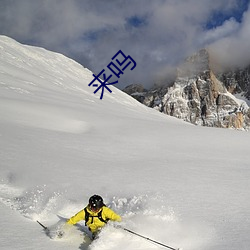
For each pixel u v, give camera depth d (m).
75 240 5.66
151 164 13.50
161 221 6.41
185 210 7.34
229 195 8.87
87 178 10.34
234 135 25.00
